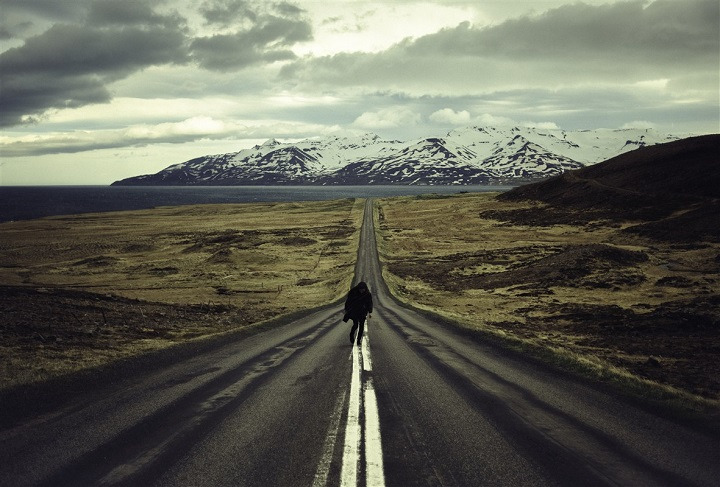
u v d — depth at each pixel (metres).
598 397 7.86
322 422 6.27
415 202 181.50
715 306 28.47
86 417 6.50
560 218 110.75
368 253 88.12
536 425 6.24
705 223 72.31
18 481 4.43
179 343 14.45
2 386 8.40
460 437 5.72
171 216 163.88
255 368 10.18
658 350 19.89
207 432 5.85
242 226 131.88
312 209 175.88
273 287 58.81
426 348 13.53
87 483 4.39
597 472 4.73
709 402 7.77
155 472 4.64
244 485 4.35
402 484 4.37
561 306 37.41
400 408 6.98
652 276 48.34
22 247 96.12
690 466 4.94
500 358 11.97
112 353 13.04
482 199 168.12
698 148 124.56
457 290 52.69
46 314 19.11
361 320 13.97
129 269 73.31
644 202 104.38
